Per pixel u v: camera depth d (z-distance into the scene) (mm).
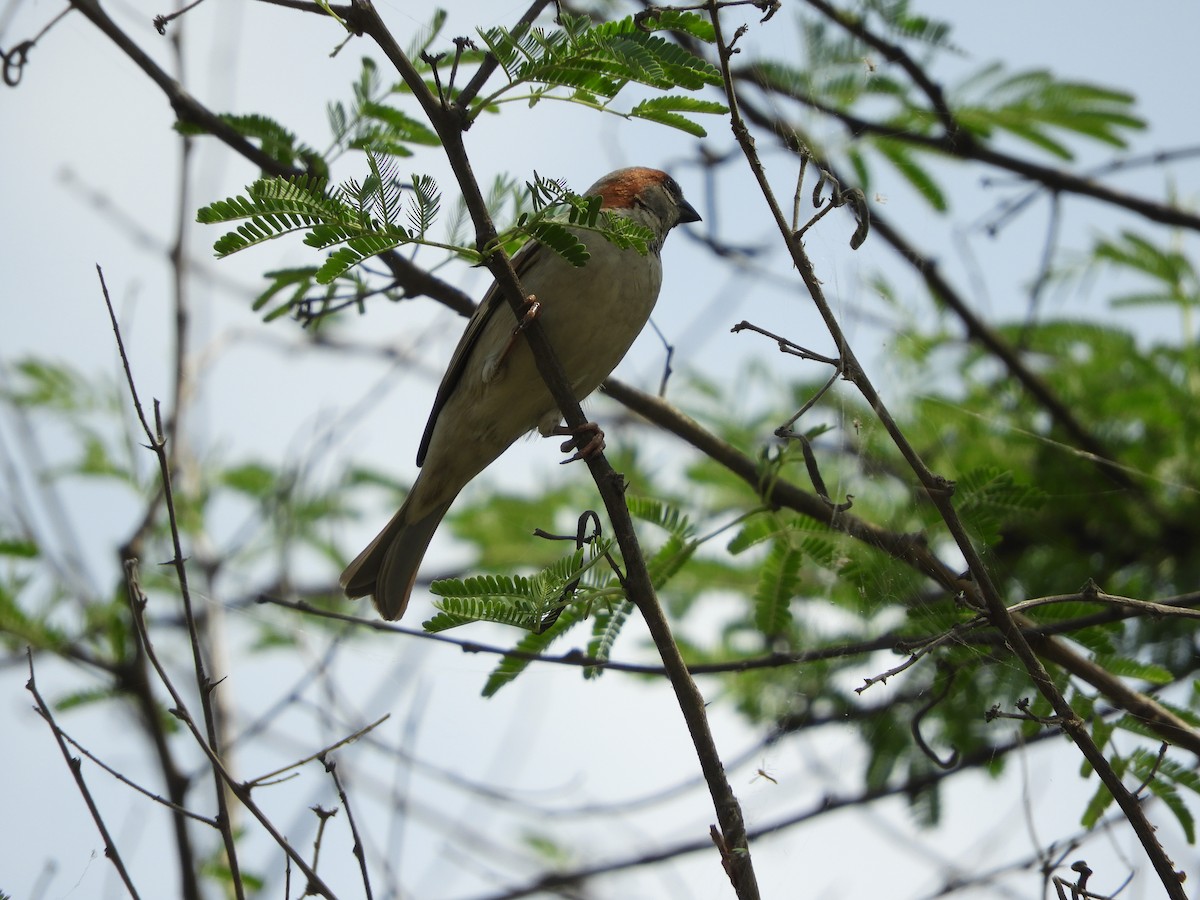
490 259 6906
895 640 8883
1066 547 11367
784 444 9617
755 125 10680
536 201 6730
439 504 10180
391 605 10094
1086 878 6676
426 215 6562
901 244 11414
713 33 7602
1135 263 12125
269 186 6340
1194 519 11117
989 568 9250
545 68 6758
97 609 10727
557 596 7191
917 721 8453
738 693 11141
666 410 10336
